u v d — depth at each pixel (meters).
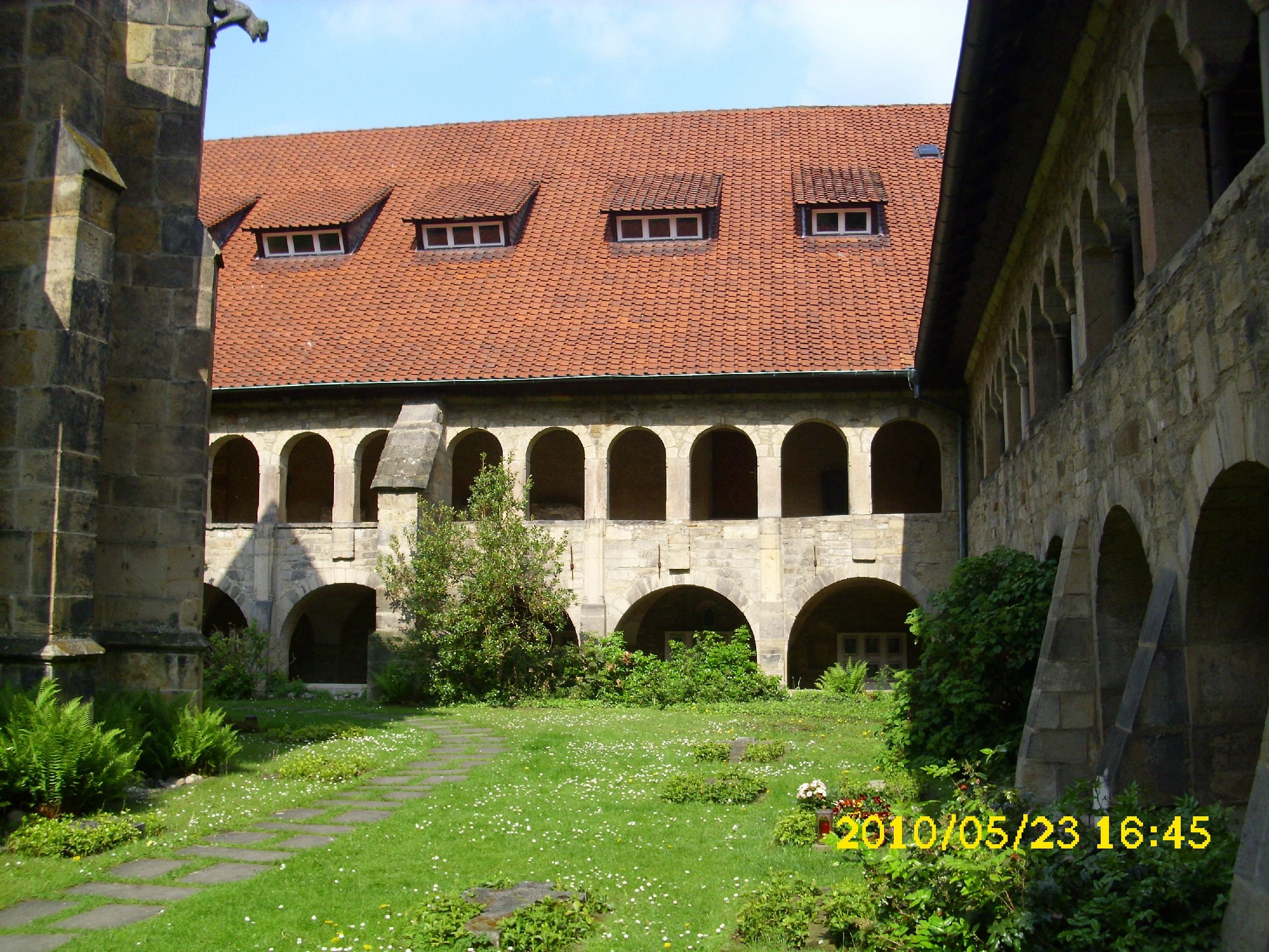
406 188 30.84
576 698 23.02
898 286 25.47
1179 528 7.57
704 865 9.30
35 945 7.06
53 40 11.66
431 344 25.28
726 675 23.00
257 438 25.84
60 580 11.03
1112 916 5.86
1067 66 10.12
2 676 10.87
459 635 22.45
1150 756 7.69
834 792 11.36
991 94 10.55
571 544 24.55
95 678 12.59
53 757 10.14
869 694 23.25
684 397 24.48
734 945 7.23
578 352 24.42
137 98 14.20
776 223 27.75
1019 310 14.62
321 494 29.39
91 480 11.44
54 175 11.46
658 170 30.06
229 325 26.78
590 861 9.38
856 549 23.70
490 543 22.91
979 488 20.62
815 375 23.08
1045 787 10.05
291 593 25.36
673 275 26.52
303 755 14.43
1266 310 5.84
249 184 31.84
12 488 11.08
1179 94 8.13
